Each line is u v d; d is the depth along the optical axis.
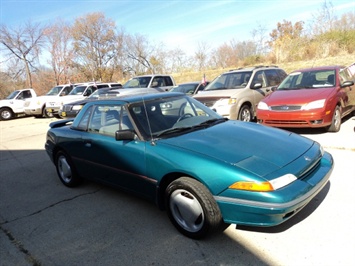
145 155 3.40
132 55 38.41
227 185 2.77
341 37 21.41
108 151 3.93
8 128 13.61
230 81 9.36
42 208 4.30
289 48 23.55
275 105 7.06
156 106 4.00
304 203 2.80
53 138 5.07
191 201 3.06
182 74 31.72
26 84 34.06
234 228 3.25
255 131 3.71
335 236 2.94
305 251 2.77
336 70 7.68
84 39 36.25
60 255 3.10
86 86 16.28
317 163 3.28
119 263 2.87
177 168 3.07
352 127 7.36
